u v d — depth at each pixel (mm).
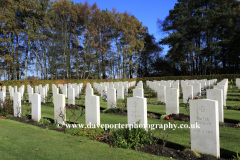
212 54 38281
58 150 4930
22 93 16484
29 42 34344
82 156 4535
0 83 25188
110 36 44031
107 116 9555
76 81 31547
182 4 40656
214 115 4465
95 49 40844
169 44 40312
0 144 5430
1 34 33750
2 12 28672
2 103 10672
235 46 37906
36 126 7543
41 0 33438
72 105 12625
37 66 39281
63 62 37281
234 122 7652
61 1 35312
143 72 56125
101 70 46594
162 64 51469
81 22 40188
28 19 31969
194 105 4789
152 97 16969
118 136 5426
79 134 6156
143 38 51719
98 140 5766
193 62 42344
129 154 4613
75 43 40344
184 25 39312
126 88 19031
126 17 40938
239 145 5137
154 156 4500
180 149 5055
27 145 5320
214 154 4469
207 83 19562
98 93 20734
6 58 29953
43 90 15055
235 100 13391
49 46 36719
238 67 42719
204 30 36375
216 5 38031
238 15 36750
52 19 36156
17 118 9148
